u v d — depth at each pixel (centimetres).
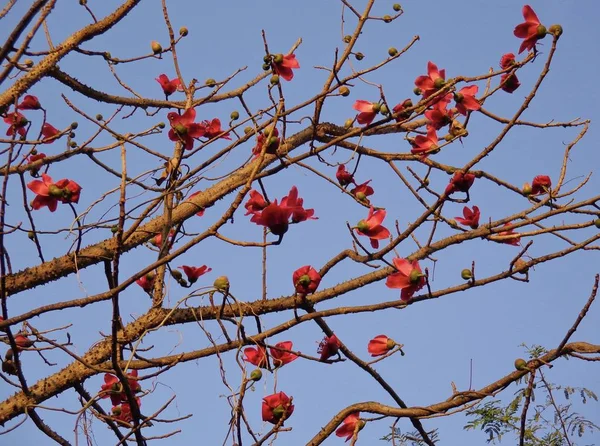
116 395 381
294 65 402
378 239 375
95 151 430
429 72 406
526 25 395
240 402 314
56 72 473
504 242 401
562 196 403
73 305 322
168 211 400
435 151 409
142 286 425
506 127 369
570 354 349
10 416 368
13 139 339
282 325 370
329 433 349
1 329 341
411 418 356
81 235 358
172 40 464
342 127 505
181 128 376
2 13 339
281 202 331
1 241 339
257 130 383
